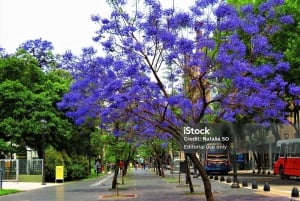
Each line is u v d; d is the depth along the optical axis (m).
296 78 30.20
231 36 17.80
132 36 18.31
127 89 17.88
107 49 18.81
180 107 18.80
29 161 46.53
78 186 38.84
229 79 18.28
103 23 18.52
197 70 18.27
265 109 19.31
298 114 39.06
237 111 19.00
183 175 62.25
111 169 99.44
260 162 58.19
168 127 18.97
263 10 19.62
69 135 46.88
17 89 46.25
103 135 32.34
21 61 48.38
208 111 20.28
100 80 19.09
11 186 39.16
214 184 38.00
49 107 46.34
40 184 42.09
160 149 58.88
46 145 47.81
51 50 55.81
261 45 18.81
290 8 30.27
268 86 19.34
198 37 17.77
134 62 18.22
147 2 17.88
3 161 46.31
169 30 17.95
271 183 37.59
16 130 45.06
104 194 29.09
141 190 32.38
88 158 63.00
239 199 23.88
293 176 42.09
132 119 19.48
